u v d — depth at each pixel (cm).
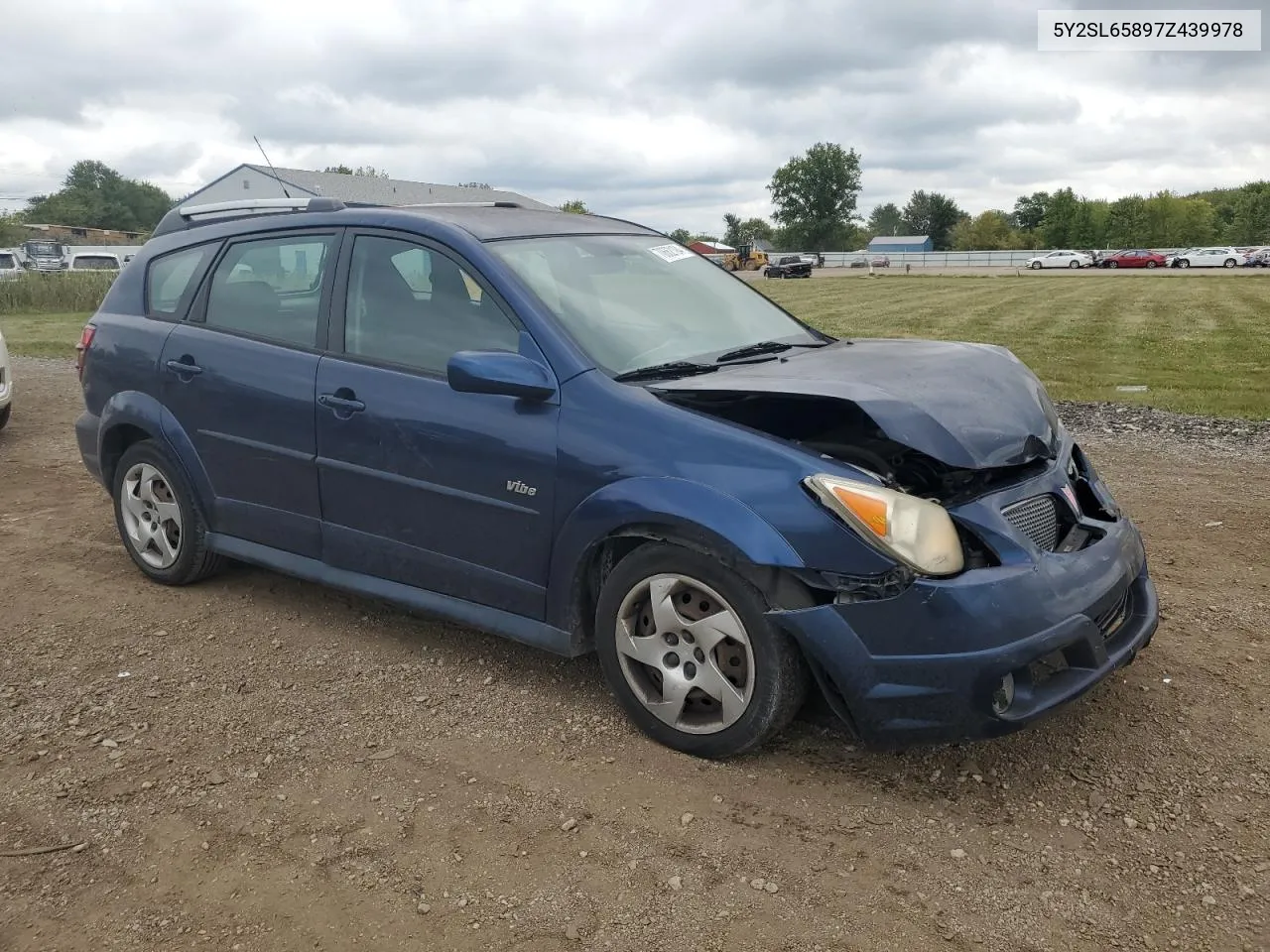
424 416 367
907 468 319
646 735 337
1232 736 337
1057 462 341
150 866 274
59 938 247
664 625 321
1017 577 288
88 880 269
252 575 503
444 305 375
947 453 290
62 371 1314
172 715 359
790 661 304
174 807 301
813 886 262
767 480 297
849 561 285
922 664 283
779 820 291
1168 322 2191
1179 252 6794
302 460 408
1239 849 277
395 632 432
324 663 401
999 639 279
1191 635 420
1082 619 293
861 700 291
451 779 314
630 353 358
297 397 405
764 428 337
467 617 372
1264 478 678
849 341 432
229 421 432
